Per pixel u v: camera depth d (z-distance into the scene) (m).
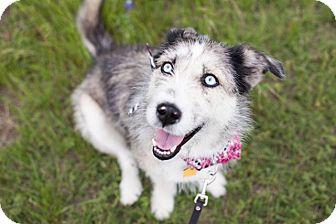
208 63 0.66
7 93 1.10
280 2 1.17
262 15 1.13
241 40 1.10
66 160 1.02
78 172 1.00
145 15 1.12
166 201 0.94
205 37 0.73
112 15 1.08
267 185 0.98
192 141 0.73
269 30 1.14
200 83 0.65
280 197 0.96
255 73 0.71
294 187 0.97
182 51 0.68
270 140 1.01
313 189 0.96
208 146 0.74
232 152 0.78
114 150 0.98
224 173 0.97
